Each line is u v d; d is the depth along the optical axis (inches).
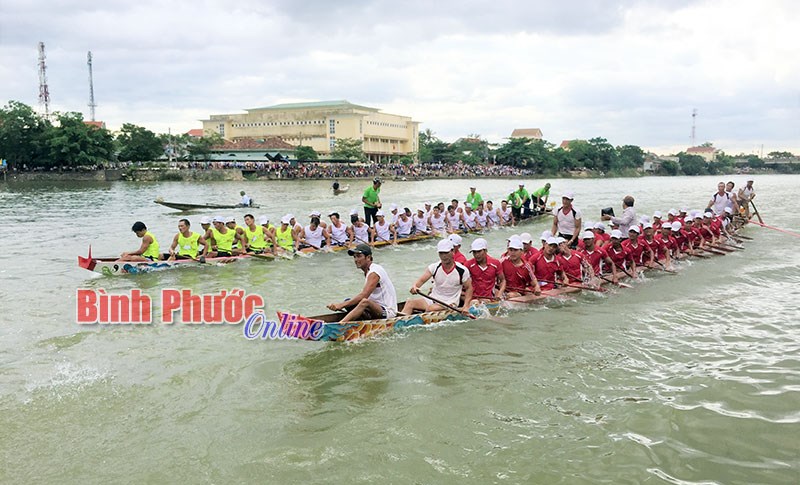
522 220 1035.3
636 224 598.2
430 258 668.1
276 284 516.4
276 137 4212.6
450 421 251.3
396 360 323.6
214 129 4822.8
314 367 313.1
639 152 5423.2
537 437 237.5
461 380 295.1
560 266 467.5
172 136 3467.0
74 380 294.5
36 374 302.2
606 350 338.0
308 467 216.8
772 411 256.8
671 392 277.9
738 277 542.3
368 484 205.9
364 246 355.9
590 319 402.9
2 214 1183.6
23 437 238.8
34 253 686.5
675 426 244.5
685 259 632.4
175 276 549.3
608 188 2694.4
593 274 480.1
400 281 537.0
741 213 955.3
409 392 280.7
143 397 275.3
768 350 335.6
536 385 288.0
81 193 1942.7
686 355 328.5
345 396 276.7
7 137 2878.9
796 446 228.1
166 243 789.2
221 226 618.2
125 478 210.8
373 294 365.4
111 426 248.1
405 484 205.9
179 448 230.7
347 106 4576.8
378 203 826.8
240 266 600.1
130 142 3282.5
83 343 350.6
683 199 1742.1
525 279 448.5
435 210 849.5
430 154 4527.6
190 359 323.9
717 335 364.8
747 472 211.8
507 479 208.8
